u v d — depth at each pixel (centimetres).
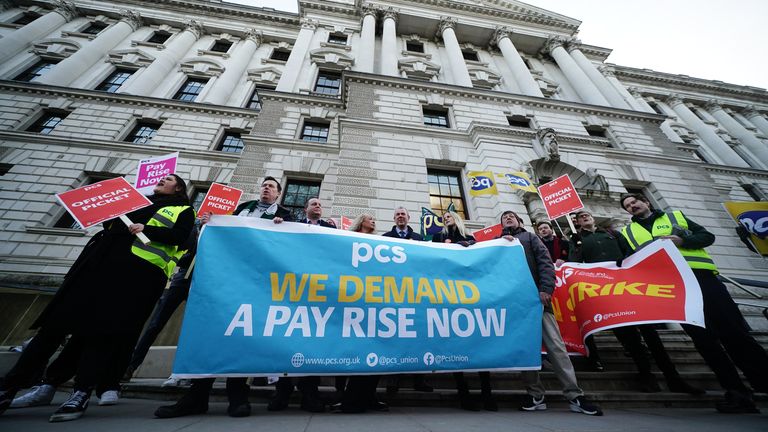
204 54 1722
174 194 332
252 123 1372
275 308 264
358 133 1010
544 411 304
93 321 233
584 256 498
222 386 378
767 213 459
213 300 255
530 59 1958
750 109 2483
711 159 1970
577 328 421
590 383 418
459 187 987
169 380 375
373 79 1199
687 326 349
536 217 867
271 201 429
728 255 1002
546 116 1274
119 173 1123
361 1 1838
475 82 1605
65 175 1083
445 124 1185
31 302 777
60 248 937
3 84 1257
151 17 1825
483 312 309
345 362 256
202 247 279
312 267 293
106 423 200
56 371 282
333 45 1681
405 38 1805
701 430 201
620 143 1265
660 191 1112
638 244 423
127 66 1555
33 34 1557
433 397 343
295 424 206
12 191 1015
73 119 1240
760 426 217
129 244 272
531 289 334
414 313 293
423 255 334
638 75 2405
